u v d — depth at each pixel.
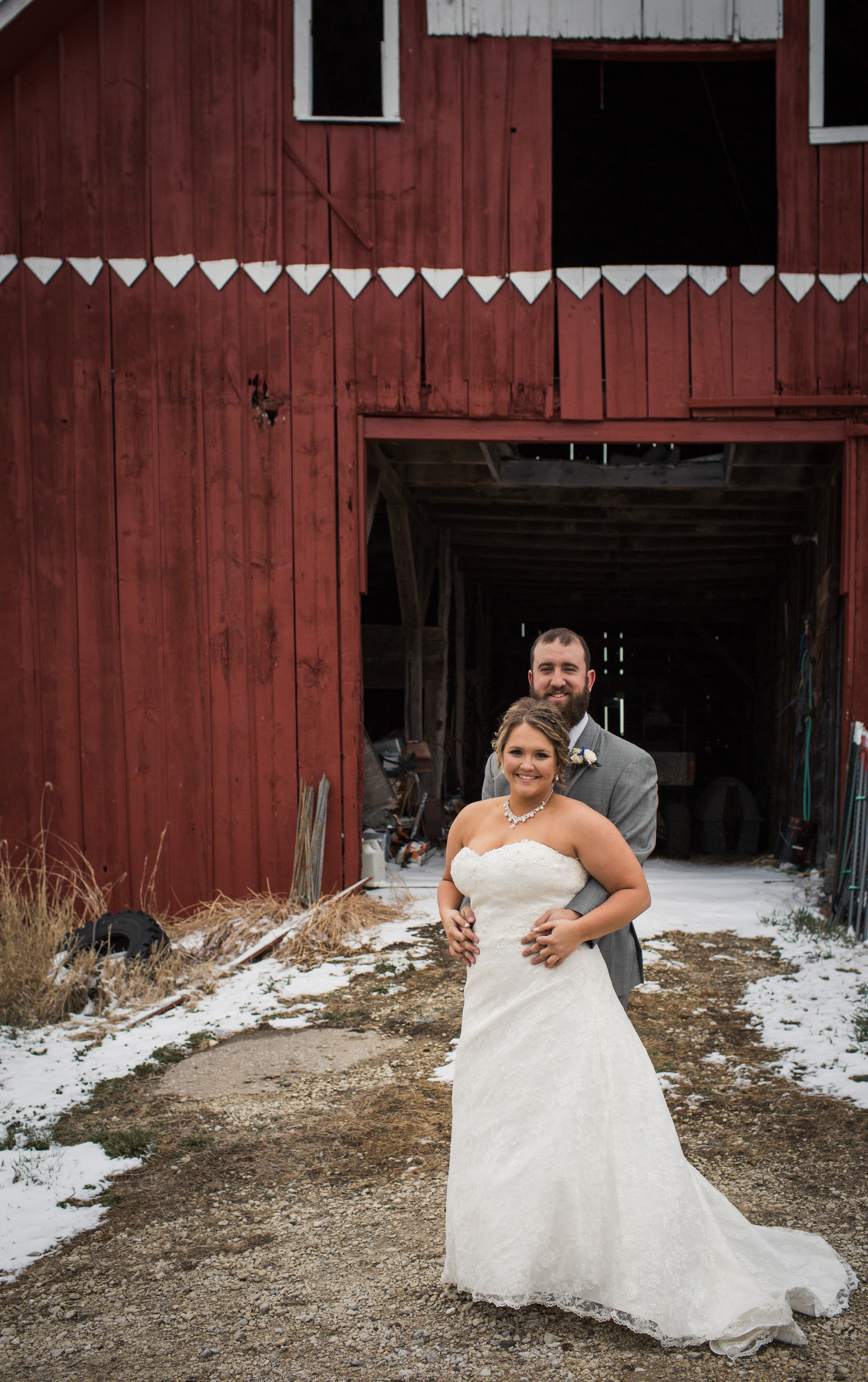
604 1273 2.31
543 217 7.29
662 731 16.31
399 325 7.32
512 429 7.34
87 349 7.32
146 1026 5.01
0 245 7.35
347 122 7.30
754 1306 2.23
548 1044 2.42
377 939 6.46
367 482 8.03
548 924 2.42
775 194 10.11
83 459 7.34
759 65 8.66
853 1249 2.69
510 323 7.31
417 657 10.48
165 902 7.29
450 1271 2.52
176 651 7.32
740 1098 3.86
